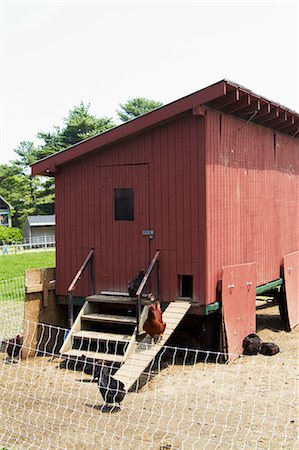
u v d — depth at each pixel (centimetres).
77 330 1199
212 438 765
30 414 869
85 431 796
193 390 986
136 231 1234
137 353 1068
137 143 1226
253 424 816
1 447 734
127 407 898
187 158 1169
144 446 744
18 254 4225
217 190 1201
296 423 817
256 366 1143
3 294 2155
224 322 1188
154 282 1207
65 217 1327
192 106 1122
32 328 1266
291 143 1731
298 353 1257
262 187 1478
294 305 1614
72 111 6488
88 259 1274
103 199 1274
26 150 7812
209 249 1160
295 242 1758
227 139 1256
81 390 995
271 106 1359
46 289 1305
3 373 1115
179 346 1259
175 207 1184
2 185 7156
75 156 1275
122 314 1277
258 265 1436
